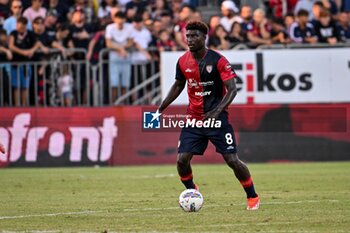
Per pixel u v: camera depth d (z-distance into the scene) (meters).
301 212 27.03
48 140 52.28
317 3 57.12
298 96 52.06
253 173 44.81
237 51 51.69
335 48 51.91
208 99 27.02
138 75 54.69
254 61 51.75
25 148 52.22
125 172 47.12
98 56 54.47
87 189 37.19
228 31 55.97
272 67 51.84
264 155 52.47
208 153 52.88
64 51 54.69
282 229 22.89
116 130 52.38
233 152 27.19
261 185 37.84
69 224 24.75
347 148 52.53
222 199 31.91
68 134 52.34
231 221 24.81
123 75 54.47
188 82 27.19
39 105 54.19
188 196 27.25
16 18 55.66
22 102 54.19
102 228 23.69
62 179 42.75
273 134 52.38
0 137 52.16
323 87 52.06
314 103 52.22
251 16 57.00
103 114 52.44
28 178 43.59
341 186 36.84
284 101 52.12
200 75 26.88
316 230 22.64
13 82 54.06
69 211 28.41
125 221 25.28
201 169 48.56
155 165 52.28
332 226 23.48
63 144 52.28
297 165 50.34
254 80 51.94
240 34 55.19
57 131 52.28
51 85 54.06
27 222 25.33
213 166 51.00
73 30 55.19
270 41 55.62
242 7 56.56
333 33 56.81
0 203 31.36
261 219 25.22
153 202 31.16
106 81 54.38
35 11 57.25
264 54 51.75
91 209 28.98
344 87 52.06
